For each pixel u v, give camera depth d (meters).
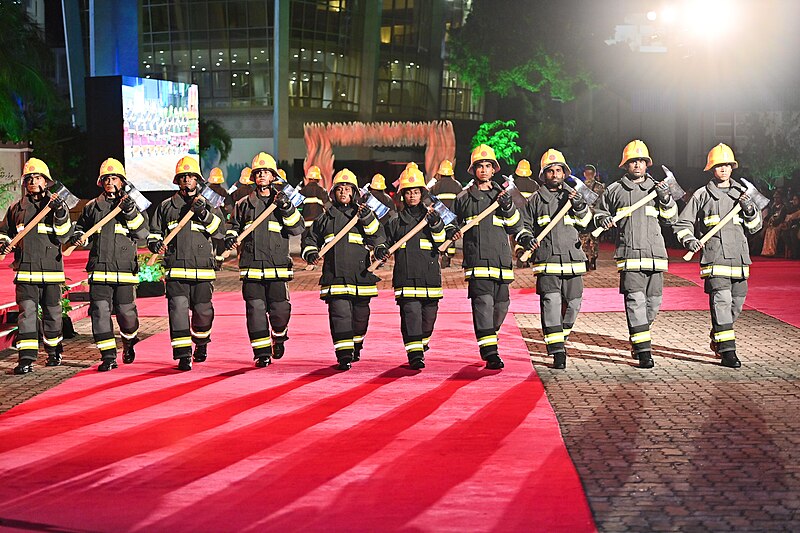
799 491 5.89
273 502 5.81
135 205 10.15
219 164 67.12
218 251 22.42
